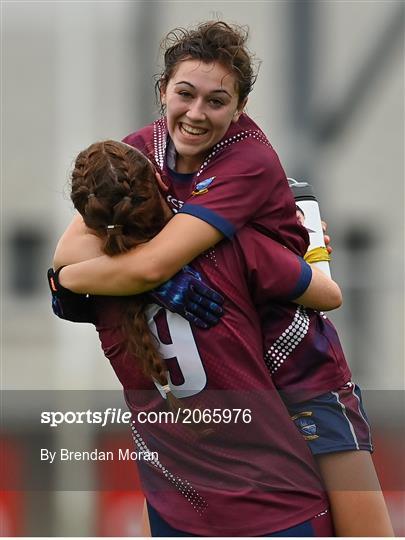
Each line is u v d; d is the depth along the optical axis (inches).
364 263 716.7
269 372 402.3
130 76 736.3
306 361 400.8
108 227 379.2
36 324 792.9
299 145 701.9
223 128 386.0
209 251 387.9
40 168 815.7
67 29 751.1
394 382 693.9
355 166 721.6
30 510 522.9
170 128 390.3
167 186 401.1
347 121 707.4
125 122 741.3
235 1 714.2
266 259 389.7
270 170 392.2
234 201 383.2
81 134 756.6
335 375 404.5
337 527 402.6
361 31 701.3
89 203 381.1
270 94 703.1
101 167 381.1
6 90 806.5
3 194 815.7
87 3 739.4
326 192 714.2
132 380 402.0
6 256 810.8
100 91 745.0
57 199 808.3
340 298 406.0
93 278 385.1
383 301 708.0
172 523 399.2
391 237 725.9
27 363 781.9
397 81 711.7
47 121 811.4
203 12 717.9
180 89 381.4
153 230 387.5
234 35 385.7
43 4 778.2
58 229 813.9
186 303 384.2
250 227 392.2
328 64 703.1
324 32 703.1
